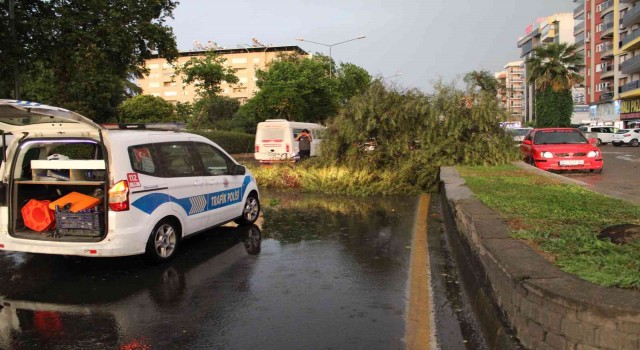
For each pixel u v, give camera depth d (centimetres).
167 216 624
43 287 534
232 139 3522
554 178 1027
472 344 381
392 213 974
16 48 1692
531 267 349
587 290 294
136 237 570
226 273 577
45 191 624
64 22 1788
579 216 566
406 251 670
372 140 1398
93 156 665
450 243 713
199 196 692
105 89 3092
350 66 4991
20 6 1819
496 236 460
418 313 447
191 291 516
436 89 1428
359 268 591
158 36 2083
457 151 1347
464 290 508
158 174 617
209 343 392
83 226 571
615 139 4103
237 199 805
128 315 452
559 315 290
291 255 654
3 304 484
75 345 391
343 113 1426
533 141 1728
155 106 5734
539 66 5062
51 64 1978
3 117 564
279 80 3838
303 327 419
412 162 1303
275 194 1273
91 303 484
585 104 7638
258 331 412
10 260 643
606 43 6875
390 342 388
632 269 332
